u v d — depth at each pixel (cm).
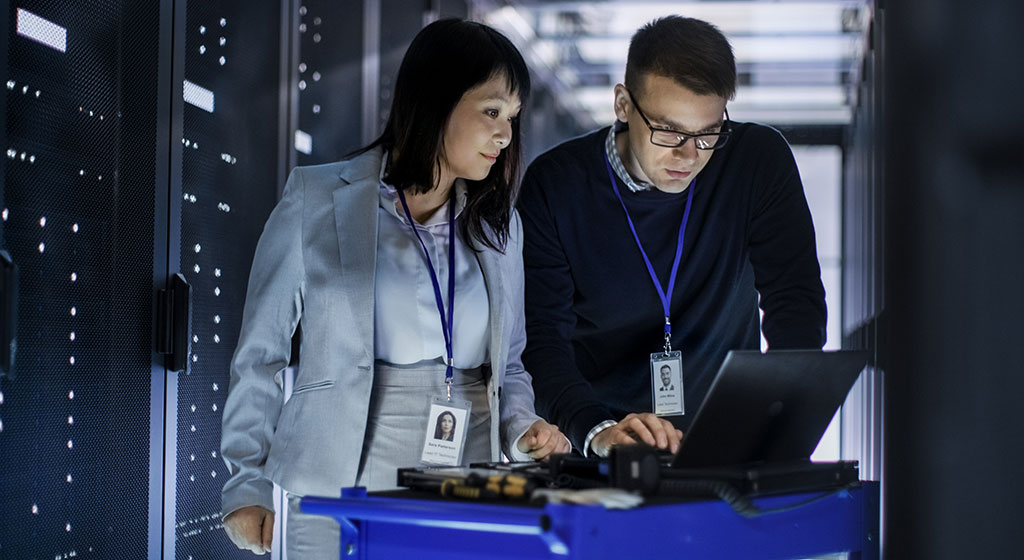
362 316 208
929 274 205
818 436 187
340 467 204
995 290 176
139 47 308
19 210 254
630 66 250
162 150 321
